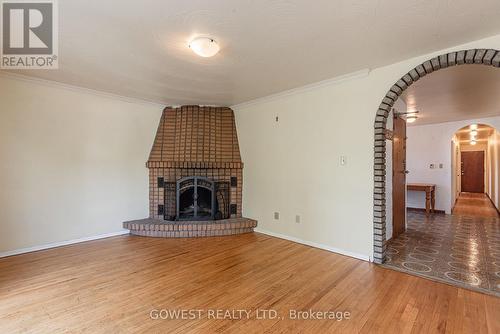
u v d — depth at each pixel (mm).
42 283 2441
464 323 1849
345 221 3246
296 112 3797
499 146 6277
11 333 1717
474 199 8766
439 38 2297
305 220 3684
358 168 3127
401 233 4309
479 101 4211
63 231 3594
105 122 3979
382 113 2924
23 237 3273
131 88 3717
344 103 3254
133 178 4312
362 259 3078
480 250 3438
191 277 2592
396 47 2473
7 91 3148
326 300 2160
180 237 4023
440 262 2996
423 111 4957
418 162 6633
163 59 2744
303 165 3707
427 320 1885
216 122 4633
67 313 1953
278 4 1819
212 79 3350
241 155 4672
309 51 2555
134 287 2373
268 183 4203
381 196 2945
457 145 8484
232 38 2299
